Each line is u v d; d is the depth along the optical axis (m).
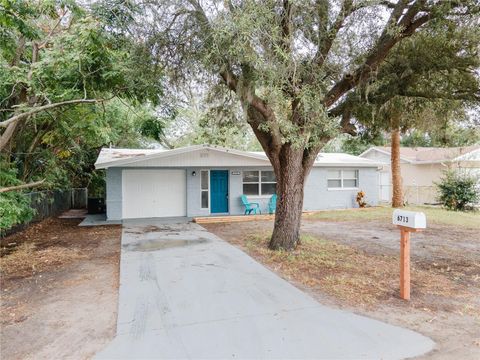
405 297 4.59
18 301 4.61
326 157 17.78
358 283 5.20
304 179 7.71
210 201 14.38
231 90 6.74
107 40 6.70
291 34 5.65
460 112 7.97
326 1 6.11
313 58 6.39
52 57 7.16
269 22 5.29
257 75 5.45
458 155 17.91
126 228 10.97
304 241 8.20
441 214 14.30
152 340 3.39
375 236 9.45
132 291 4.80
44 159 12.43
